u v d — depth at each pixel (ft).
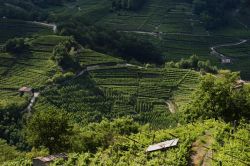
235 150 189.88
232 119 263.08
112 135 271.28
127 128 283.18
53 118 276.62
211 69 647.15
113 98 550.77
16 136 452.76
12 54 614.34
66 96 538.06
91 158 211.20
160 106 543.39
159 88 576.20
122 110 533.14
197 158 192.95
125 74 597.52
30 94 534.78
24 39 650.02
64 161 219.82
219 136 204.54
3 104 490.90
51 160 231.91
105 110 531.09
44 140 276.00
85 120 504.84
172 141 205.16
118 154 205.67
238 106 264.93
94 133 277.44
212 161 183.52
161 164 186.50
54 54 599.98
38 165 235.61
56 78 554.87
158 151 197.26
